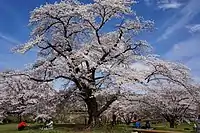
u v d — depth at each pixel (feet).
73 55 75.56
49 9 76.28
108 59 79.20
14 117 123.34
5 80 79.51
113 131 66.03
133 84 74.64
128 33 83.87
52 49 85.40
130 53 83.15
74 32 82.79
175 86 108.58
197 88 91.15
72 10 77.36
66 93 80.33
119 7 77.71
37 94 79.61
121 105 102.53
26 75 79.51
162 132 63.00
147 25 82.69
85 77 75.41
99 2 76.69
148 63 79.82
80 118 100.07
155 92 87.86
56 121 97.19
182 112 111.75
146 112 113.80
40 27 81.05
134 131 67.10
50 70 76.95
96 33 81.20
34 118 89.51
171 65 81.35
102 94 73.67
